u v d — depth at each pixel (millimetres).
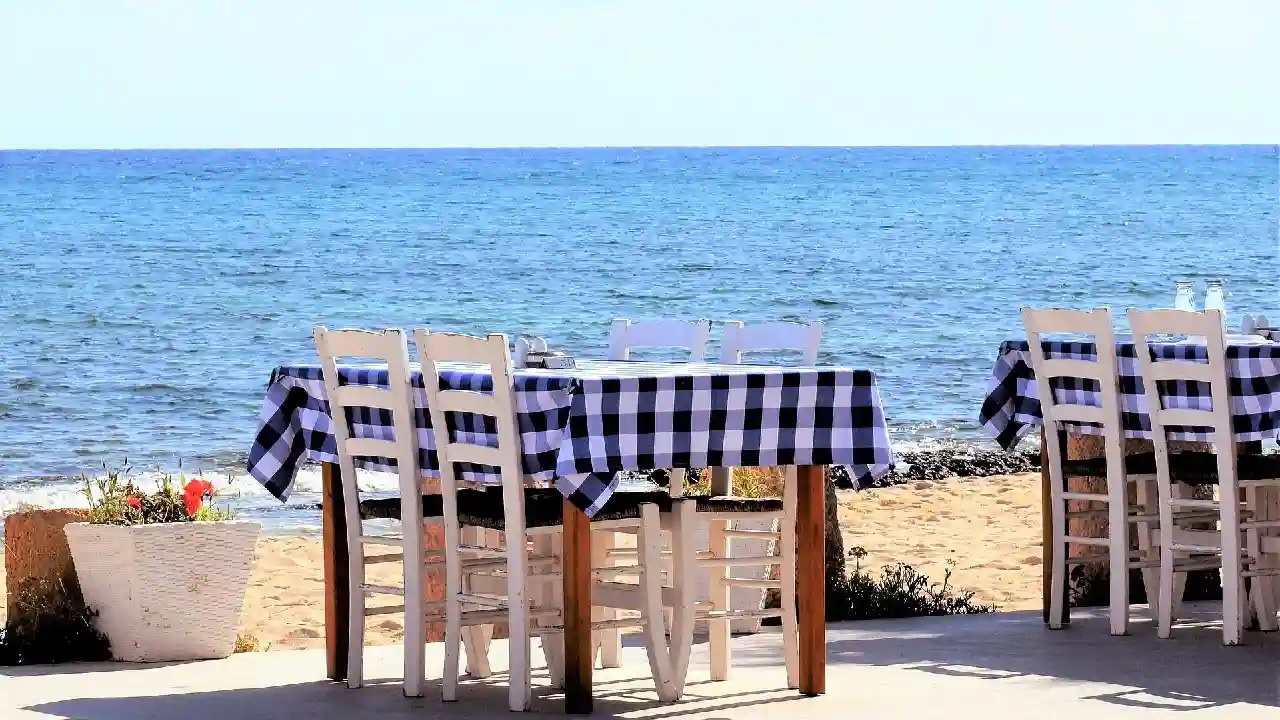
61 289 39125
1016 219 66125
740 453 5875
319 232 58844
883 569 11188
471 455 5977
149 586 7332
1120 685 6398
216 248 52125
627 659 7250
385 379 6289
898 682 6539
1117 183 92000
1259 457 7613
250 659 7434
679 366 6750
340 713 5961
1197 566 7672
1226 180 94062
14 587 7520
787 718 5773
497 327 36094
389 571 11070
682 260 49656
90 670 7145
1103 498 7750
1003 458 18031
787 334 7211
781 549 6418
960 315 36344
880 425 5996
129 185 86625
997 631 7941
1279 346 7180
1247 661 6938
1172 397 7508
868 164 127625
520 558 5875
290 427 6797
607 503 6020
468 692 6375
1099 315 7551
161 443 20672
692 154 173875
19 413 22703
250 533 7555
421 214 68375
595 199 79125
